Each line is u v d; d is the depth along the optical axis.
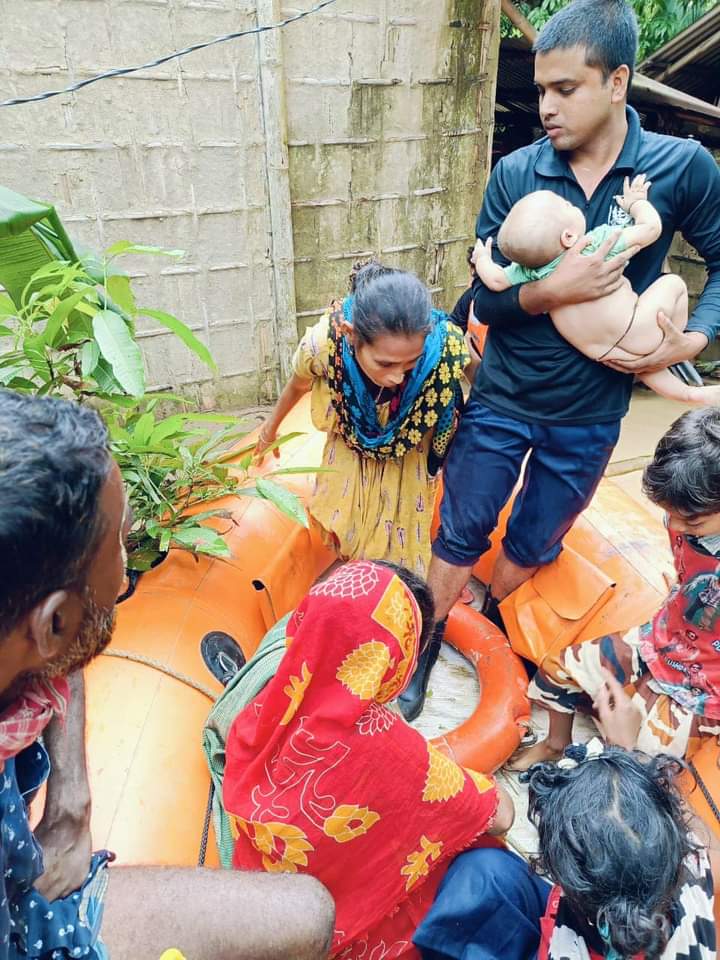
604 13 1.54
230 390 4.23
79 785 1.19
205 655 1.86
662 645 1.74
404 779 1.27
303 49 3.69
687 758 1.71
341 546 2.20
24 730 0.75
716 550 1.53
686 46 5.34
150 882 1.23
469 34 4.10
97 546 0.66
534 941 1.31
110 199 3.56
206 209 3.79
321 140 3.93
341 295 4.35
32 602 0.63
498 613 2.51
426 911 1.42
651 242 1.66
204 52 3.49
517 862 1.41
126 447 1.91
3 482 0.57
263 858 1.38
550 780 1.20
